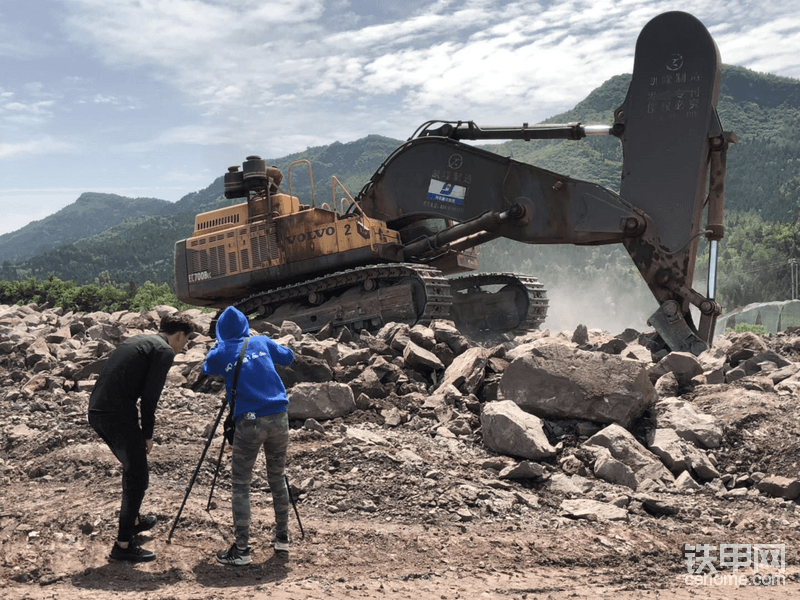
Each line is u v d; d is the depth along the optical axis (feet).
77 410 29.99
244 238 53.42
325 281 51.44
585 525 21.44
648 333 42.68
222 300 58.70
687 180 40.04
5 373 37.35
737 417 28.43
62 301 230.68
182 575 16.37
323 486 22.38
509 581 17.10
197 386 34.24
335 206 51.29
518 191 45.85
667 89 40.50
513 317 55.88
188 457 24.06
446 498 22.20
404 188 50.57
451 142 48.55
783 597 16.62
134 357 17.11
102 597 14.73
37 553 17.12
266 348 17.92
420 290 48.57
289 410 28.66
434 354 35.68
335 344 35.47
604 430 26.96
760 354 35.73
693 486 24.94
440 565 17.93
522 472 24.57
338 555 18.11
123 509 16.93
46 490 21.59
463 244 51.60
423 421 29.73
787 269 493.77
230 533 18.84
